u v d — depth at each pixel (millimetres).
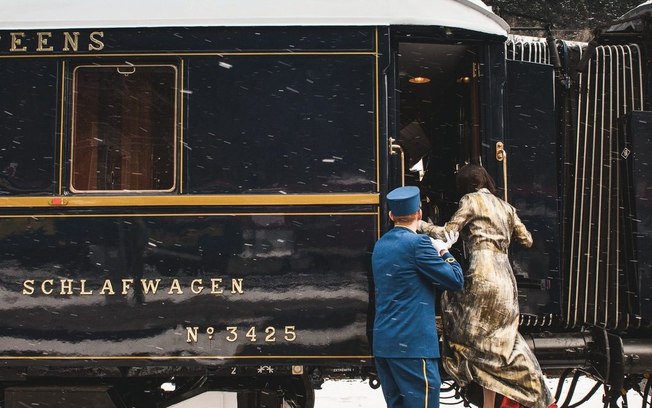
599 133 5215
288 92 4664
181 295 4539
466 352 4406
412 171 6441
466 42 4898
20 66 4656
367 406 7227
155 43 4664
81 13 4656
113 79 4695
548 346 5012
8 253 4559
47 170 4605
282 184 4617
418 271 4211
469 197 4504
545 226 4973
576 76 5211
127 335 4523
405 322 4156
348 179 4625
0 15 4645
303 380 4887
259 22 4660
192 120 4645
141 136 4672
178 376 4832
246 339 4523
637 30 5539
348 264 4566
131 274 4543
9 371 4637
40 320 4527
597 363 4969
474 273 4410
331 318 4543
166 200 4574
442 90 6074
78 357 4520
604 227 5168
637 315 4922
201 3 4680
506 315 4387
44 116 4633
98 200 4570
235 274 4551
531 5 13773
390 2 4723
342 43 4684
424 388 4129
